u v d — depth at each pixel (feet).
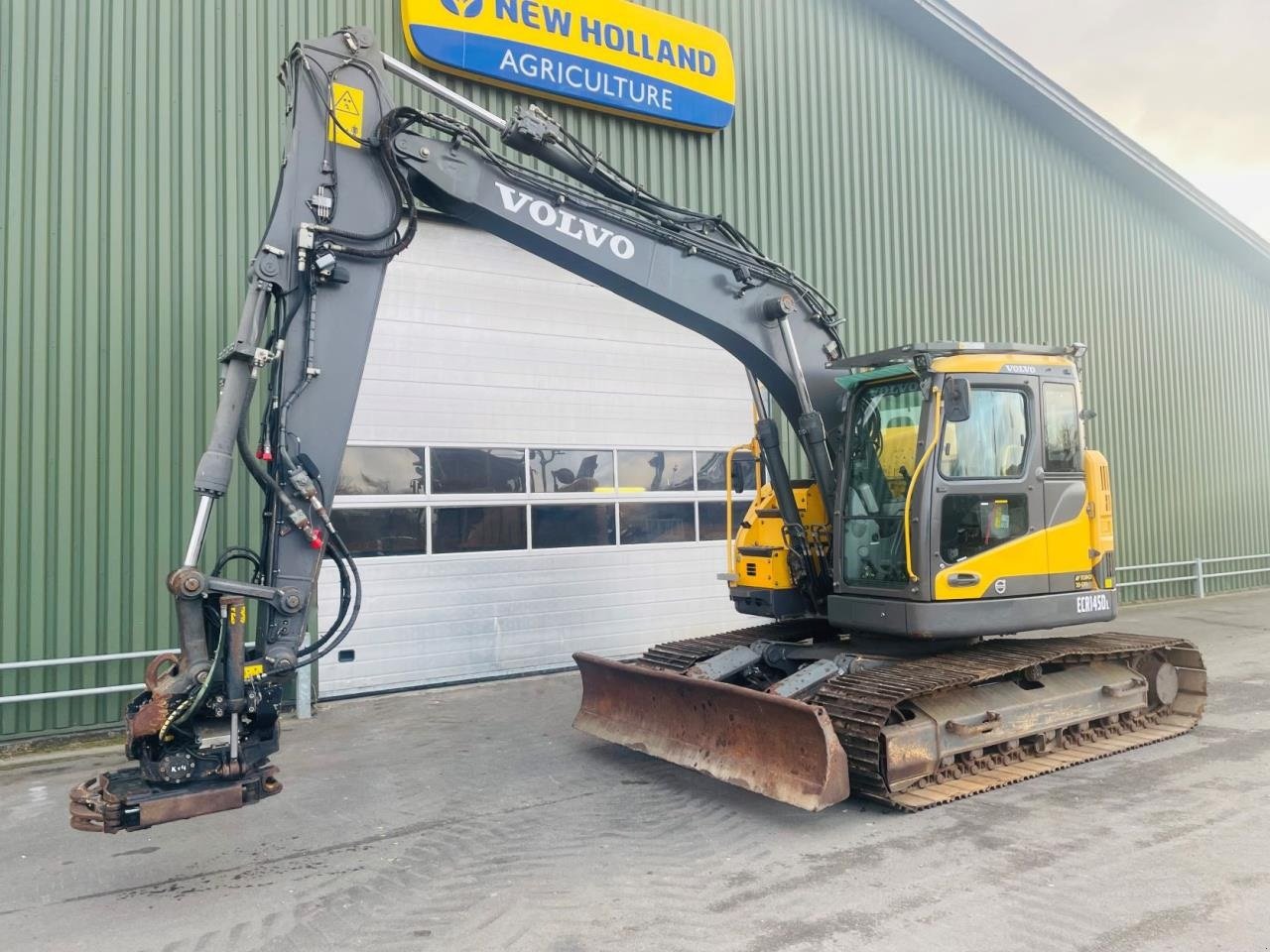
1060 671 21.29
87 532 24.03
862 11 40.88
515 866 15.05
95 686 24.06
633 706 20.89
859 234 40.04
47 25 24.27
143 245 25.07
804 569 21.36
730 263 20.38
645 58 33.30
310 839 16.56
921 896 13.35
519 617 31.14
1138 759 20.38
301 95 15.70
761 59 37.40
